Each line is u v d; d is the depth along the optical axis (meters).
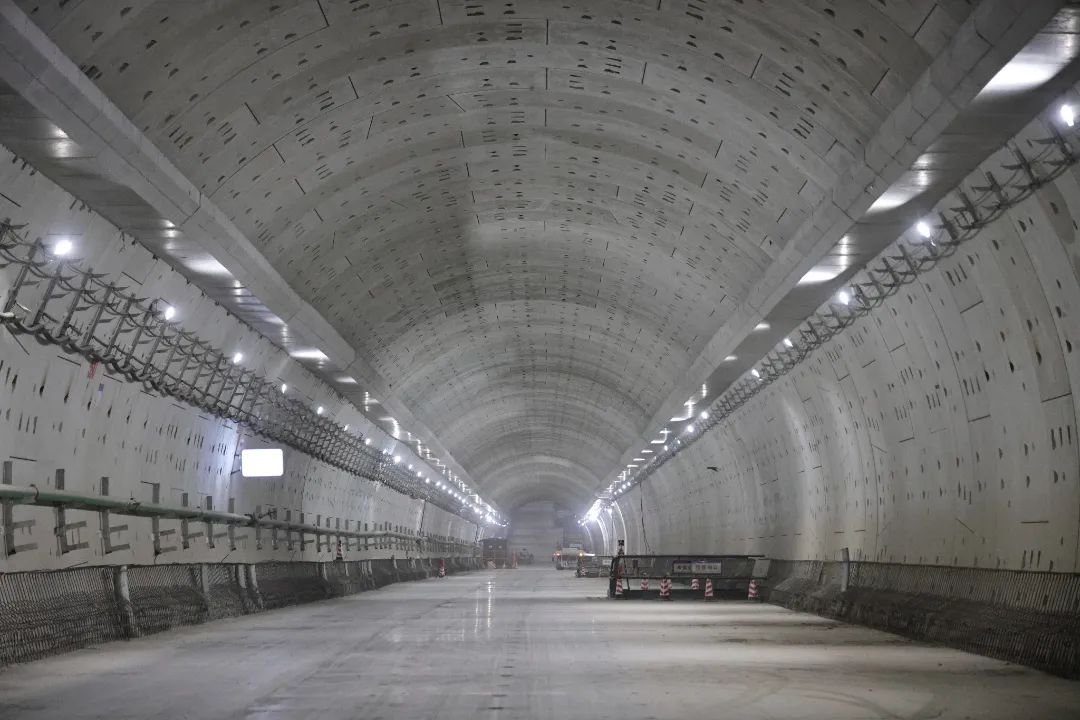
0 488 17.64
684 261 31.34
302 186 24.08
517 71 21.92
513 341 49.06
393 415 48.12
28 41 13.79
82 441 21.47
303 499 42.72
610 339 45.47
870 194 19.08
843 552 29.98
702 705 12.36
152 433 25.36
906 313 22.83
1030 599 17.81
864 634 23.70
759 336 31.41
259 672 15.91
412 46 20.23
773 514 42.06
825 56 17.44
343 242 28.83
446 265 35.66
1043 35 12.92
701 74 20.25
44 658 18.05
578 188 29.27
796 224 23.70
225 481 31.70
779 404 36.50
